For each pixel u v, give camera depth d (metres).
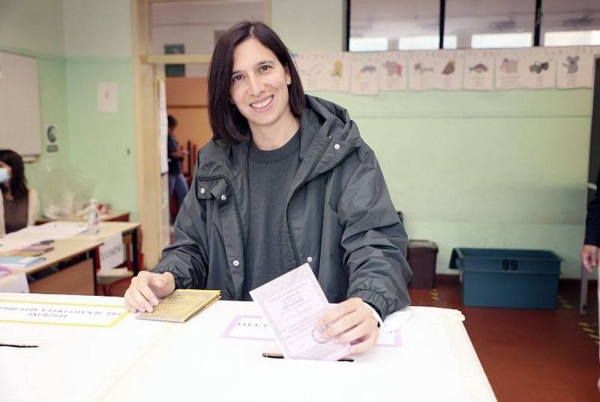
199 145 7.08
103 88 4.70
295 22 4.33
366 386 0.77
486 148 4.26
